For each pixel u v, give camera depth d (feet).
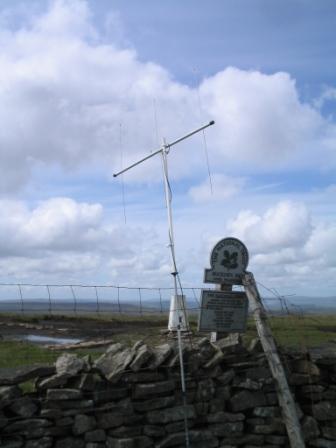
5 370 25.53
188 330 38.70
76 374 25.80
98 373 26.55
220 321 31.24
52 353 46.09
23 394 25.27
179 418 27.43
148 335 41.98
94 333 54.90
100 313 34.01
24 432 24.29
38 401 24.93
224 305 31.40
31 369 25.50
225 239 31.76
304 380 31.04
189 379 28.04
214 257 31.40
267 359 30.07
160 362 27.45
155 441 26.89
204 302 31.01
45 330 63.77
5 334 63.10
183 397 27.40
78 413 25.39
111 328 51.72
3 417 24.16
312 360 31.04
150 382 27.20
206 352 28.84
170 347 28.45
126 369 26.89
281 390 28.99
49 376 25.88
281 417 29.60
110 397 26.27
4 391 24.31
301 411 30.07
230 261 31.78
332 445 30.09
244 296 31.86
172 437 27.02
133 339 39.86
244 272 31.63
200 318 30.86
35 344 54.85
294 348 32.12
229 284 31.71
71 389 25.43
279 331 47.52
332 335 57.93
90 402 25.59
